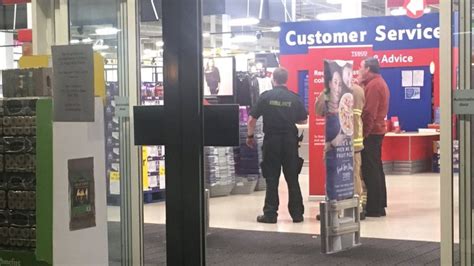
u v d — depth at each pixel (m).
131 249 4.67
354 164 6.98
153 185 7.46
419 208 8.57
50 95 2.57
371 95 7.59
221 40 15.82
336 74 6.25
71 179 2.51
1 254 2.54
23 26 8.55
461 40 3.62
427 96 13.73
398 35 11.38
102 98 2.63
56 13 4.83
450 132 3.74
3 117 2.51
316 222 7.72
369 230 7.16
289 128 7.64
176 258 2.55
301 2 15.38
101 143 2.66
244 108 10.02
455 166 3.77
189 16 2.49
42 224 2.47
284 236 6.93
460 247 3.72
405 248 6.25
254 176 10.15
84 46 2.46
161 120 2.56
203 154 2.54
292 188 7.75
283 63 10.77
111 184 4.57
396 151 13.06
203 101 2.54
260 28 16.19
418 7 10.18
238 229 7.30
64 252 2.50
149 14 4.48
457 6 3.61
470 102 3.62
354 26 10.77
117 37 4.68
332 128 6.24
